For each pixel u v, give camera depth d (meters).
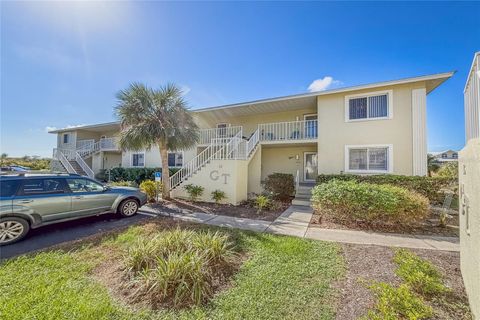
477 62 2.60
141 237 4.42
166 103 9.55
